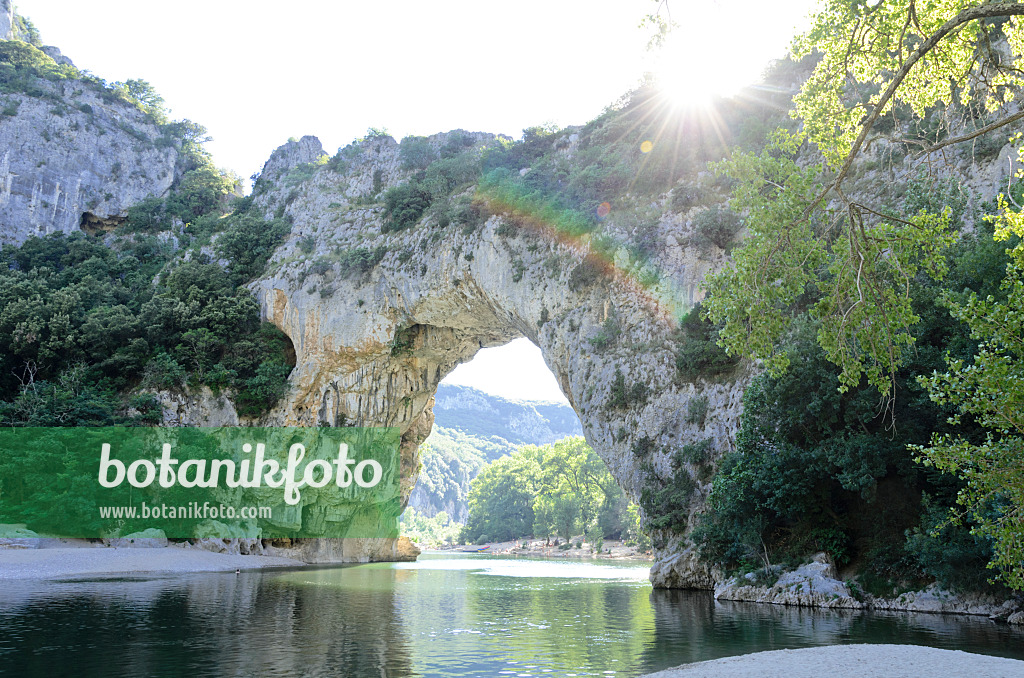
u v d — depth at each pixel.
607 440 48.62
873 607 30.94
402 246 67.88
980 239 29.70
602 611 30.97
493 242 59.78
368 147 86.81
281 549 70.12
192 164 114.44
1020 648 20.58
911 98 18.36
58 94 104.75
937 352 30.53
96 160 102.31
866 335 16.86
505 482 147.62
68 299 70.19
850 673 16.09
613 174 57.19
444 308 64.62
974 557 28.09
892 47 17.41
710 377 45.19
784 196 16.97
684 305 49.47
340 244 74.56
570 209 57.28
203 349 68.56
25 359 67.75
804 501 33.72
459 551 142.12
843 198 16.09
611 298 52.56
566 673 17.84
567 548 120.31
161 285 76.94
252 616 28.12
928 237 15.82
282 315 71.44
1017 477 15.36
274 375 69.25
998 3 12.98
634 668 18.45
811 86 18.33
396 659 19.66
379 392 71.06
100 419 62.91
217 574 50.72
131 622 26.09
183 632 23.95
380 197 78.56
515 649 21.33
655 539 43.84
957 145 39.28
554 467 123.62
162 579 45.12
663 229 52.59
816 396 32.75
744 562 36.50
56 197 96.75
